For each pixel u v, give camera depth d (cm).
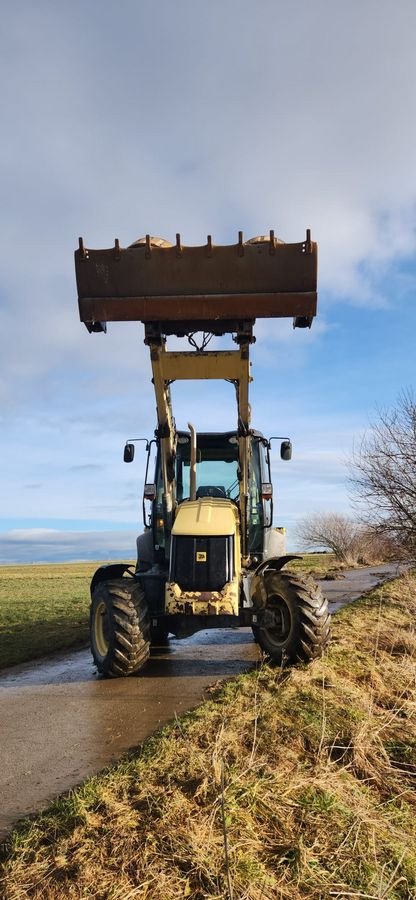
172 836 299
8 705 578
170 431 696
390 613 989
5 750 447
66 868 279
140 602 661
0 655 853
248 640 920
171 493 715
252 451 810
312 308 600
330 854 306
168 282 608
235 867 280
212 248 605
